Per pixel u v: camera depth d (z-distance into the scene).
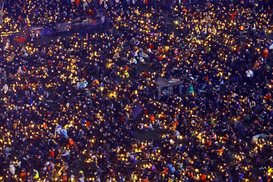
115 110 63.84
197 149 59.75
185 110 65.19
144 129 62.34
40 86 66.19
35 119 61.66
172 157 57.56
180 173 55.44
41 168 54.16
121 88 67.44
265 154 59.41
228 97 68.50
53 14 82.31
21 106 63.16
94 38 78.44
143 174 54.16
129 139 60.03
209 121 64.25
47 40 79.62
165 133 62.34
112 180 53.25
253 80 72.88
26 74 69.12
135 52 76.31
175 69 73.25
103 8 85.19
